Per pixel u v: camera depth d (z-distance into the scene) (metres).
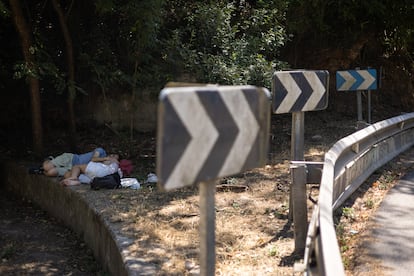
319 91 6.10
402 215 6.82
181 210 7.26
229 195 7.97
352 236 5.99
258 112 3.20
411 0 15.45
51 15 11.70
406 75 17.95
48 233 8.47
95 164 8.93
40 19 11.73
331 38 16.30
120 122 12.66
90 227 7.46
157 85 11.16
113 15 11.36
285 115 14.95
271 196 7.83
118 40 11.52
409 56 18.39
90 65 11.16
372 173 9.06
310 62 16.42
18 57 11.95
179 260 5.39
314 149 11.51
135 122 12.73
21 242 8.00
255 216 6.86
